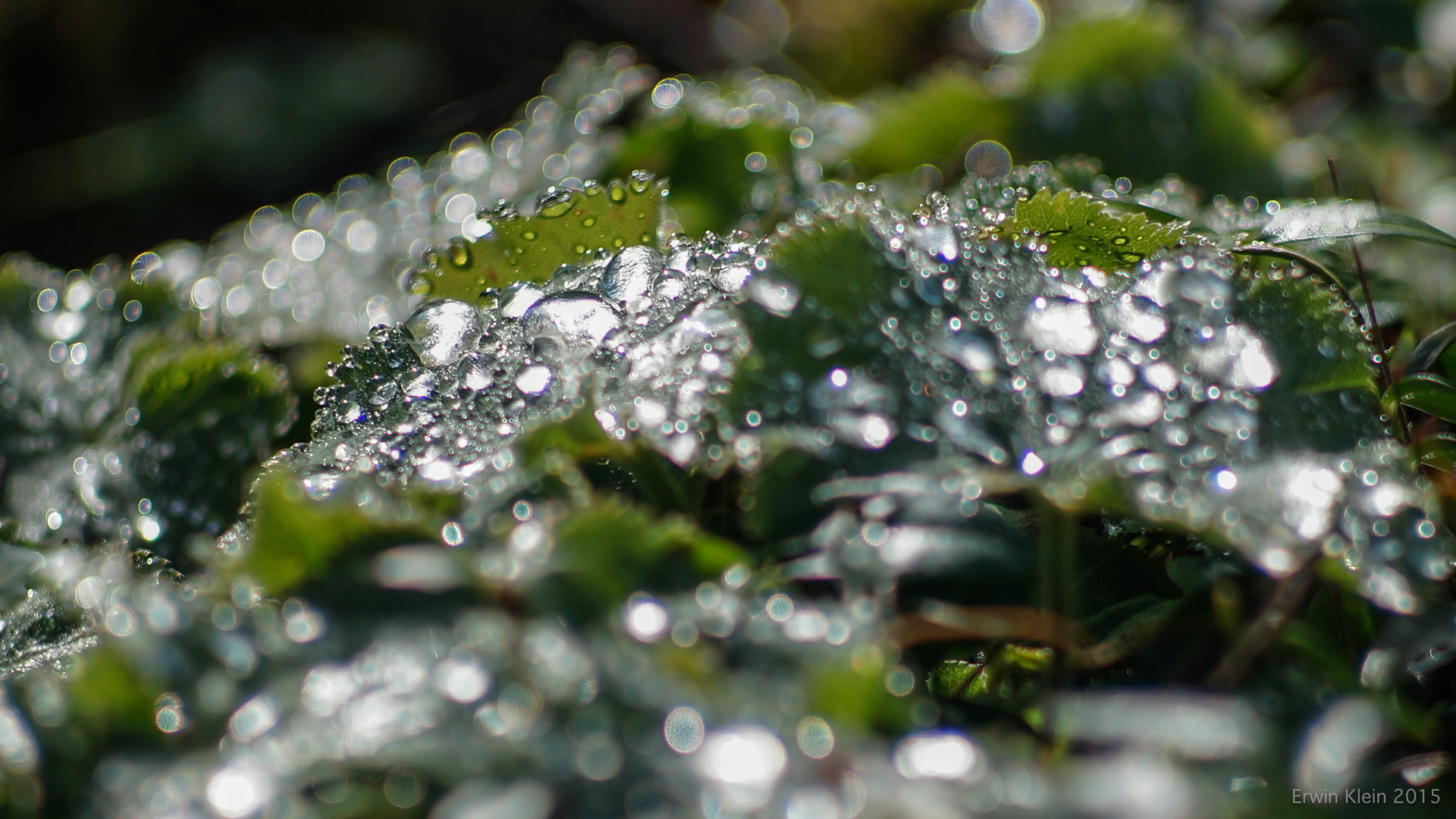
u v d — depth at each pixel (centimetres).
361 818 28
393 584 28
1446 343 31
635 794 27
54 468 31
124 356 32
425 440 30
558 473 29
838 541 29
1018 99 37
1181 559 29
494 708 28
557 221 31
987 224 31
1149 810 27
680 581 28
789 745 28
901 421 29
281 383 31
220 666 28
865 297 29
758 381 29
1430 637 29
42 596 30
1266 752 28
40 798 28
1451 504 30
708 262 31
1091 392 29
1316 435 29
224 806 28
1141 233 31
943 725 29
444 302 31
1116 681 29
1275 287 30
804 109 37
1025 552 29
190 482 31
